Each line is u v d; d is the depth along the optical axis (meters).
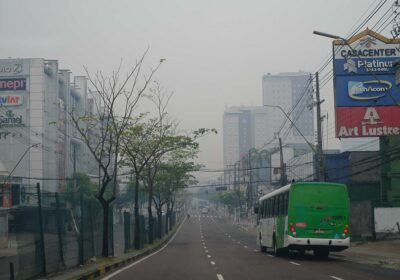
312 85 46.94
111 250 31.36
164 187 63.91
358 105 43.03
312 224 26.75
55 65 80.06
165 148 45.31
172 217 93.94
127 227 38.19
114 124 33.72
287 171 83.44
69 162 85.25
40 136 73.00
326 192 27.02
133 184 75.81
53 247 21.95
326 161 53.81
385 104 42.81
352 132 42.97
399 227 41.41
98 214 32.47
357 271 21.25
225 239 64.31
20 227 20.08
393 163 44.09
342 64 43.38
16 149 76.12
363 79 43.06
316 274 19.97
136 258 32.19
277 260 28.02
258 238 39.06
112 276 20.55
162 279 19.09
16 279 17.17
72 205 27.00
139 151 41.47
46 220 22.86
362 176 52.91
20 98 76.50
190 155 58.22
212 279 18.81
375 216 41.84
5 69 76.88
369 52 43.19
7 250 30.20
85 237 25.92
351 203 48.06
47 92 78.62
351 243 41.78
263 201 36.16
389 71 42.91
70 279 17.61
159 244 48.81
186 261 28.83
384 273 20.33
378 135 42.78
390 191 44.19
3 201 38.38
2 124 71.81
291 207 26.92
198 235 76.31
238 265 25.05
